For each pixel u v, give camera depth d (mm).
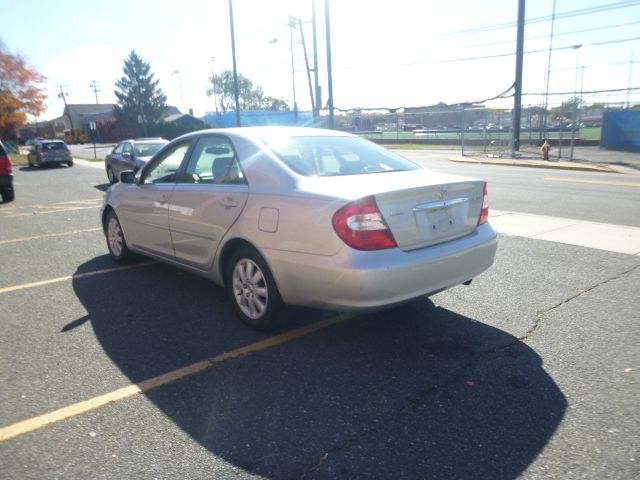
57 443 2652
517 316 4219
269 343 3846
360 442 2623
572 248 6324
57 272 5879
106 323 4289
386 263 3242
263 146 4086
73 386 3244
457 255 3613
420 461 2465
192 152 4789
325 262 3328
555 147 29016
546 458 2461
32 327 4219
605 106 27422
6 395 3141
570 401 2955
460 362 3473
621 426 2701
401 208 3385
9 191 12844
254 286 3980
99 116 95000
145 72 84250
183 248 4723
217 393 3139
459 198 3775
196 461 2494
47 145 26359
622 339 3740
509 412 2861
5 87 40656
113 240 6223
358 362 3510
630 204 9570
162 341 3914
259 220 3764
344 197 3303
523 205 9703
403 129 59781
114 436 2709
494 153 26453
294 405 2984
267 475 2389
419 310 4410
